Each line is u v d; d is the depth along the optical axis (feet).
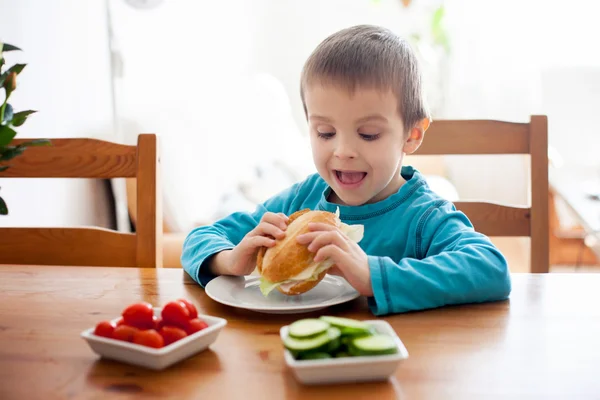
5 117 2.24
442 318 2.58
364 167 3.28
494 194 10.34
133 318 2.15
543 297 2.87
